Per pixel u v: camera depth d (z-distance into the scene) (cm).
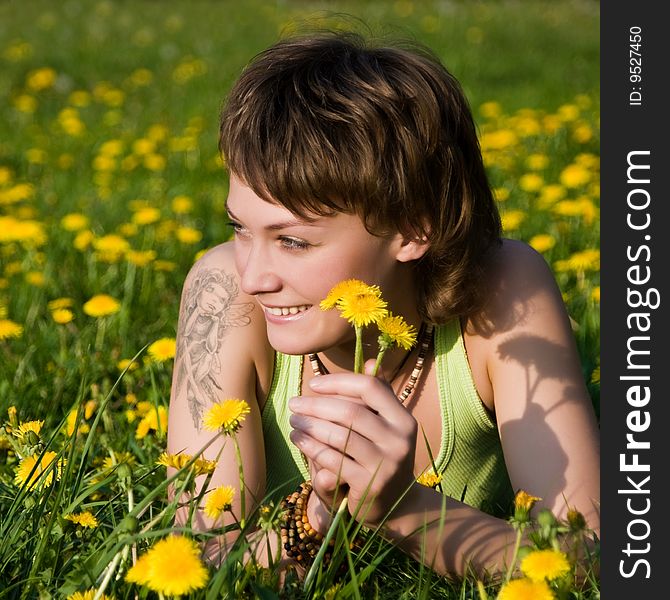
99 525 203
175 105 952
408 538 201
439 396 232
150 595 188
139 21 1531
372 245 203
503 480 253
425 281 221
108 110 935
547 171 642
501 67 1094
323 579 186
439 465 236
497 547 203
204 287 243
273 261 198
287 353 204
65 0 1745
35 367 354
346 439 178
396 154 202
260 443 233
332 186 193
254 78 206
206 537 189
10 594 187
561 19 1498
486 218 230
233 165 198
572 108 737
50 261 447
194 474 180
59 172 699
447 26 1382
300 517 206
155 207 571
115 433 288
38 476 203
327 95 200
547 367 225
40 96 995
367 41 232
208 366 233
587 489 214
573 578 184
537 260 239
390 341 175
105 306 350
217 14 1609
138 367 343
